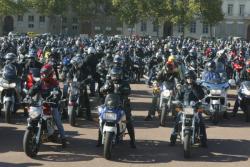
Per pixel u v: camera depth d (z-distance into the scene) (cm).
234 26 13688
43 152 1342
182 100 1372
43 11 10625
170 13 9150
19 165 1209
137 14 9369
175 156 1333
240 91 1922
